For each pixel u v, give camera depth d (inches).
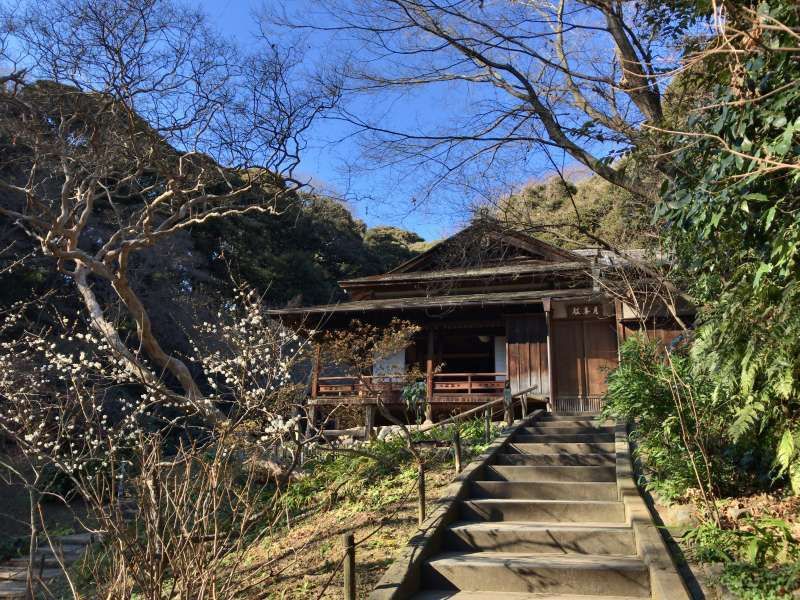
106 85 380.8
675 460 243.8
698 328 207.2
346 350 590.6
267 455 368.2
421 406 607.2
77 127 446.0
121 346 415.8
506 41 328.5
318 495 360.5
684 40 265.1
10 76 375.6
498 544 230.7
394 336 602.9
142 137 416.5
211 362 392.5
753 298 161.8
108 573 179.6
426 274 705.6
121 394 601.0
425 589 207.9
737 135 165.9
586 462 329.1
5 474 430.0
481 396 611.5
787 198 160.9
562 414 505.0
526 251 682.8
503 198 370.3
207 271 1019.3
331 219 1230.9
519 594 199.6
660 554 192.7
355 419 586.2
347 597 167.8
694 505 223.9
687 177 202.4
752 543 170.6
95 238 793.6
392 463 373.7
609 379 296.0
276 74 401.1
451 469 339.9
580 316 632.4
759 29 113.1
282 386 351.6
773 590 155.3
